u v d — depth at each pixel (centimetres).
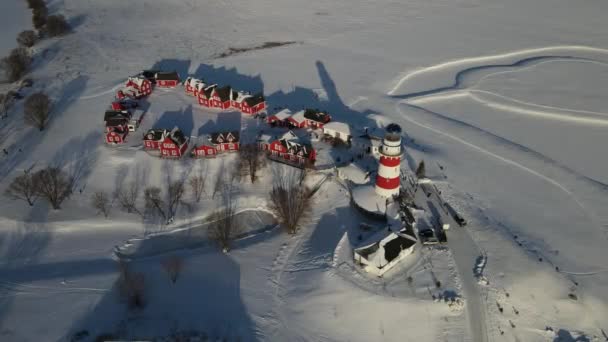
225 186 11588
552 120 15488
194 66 19075
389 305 7838
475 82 17988
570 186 11694
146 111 14762
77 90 16612
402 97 16788
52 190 10862
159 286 8612
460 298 7881
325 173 11594
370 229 9625
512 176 12019
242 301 8300
